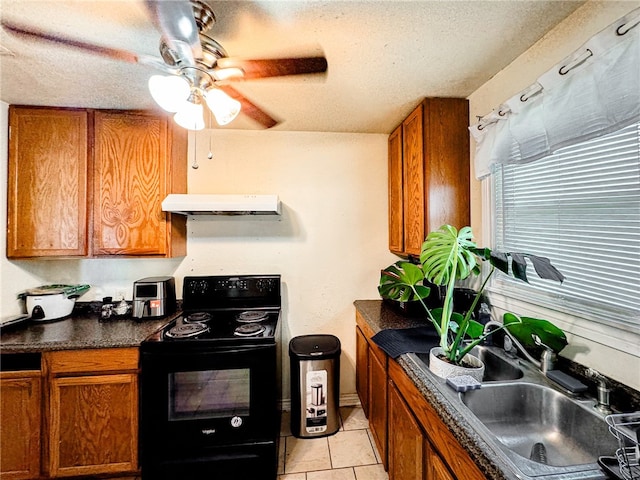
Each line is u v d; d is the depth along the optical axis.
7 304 1.99
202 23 1.12
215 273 2.47
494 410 1.16
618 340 1.06
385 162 2.60
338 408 2.21
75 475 1.70
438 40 1.36
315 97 1.90
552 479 0.72
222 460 1.69
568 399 1.09
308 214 2.55
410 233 2.11
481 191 1.80
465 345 1.51
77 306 2.27
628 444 0.86
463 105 1.92
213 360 1.71
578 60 1.07
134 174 2.08
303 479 1.77
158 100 1.19
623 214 1.08
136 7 1.14
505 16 1.21
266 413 1.74
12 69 1.57
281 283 2.53
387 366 1.70
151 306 2.11
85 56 1.46
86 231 2.04
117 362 1.71
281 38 1.32
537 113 1.27
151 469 1.66
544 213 1.42
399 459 1.49
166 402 1.68
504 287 1.66
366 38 1.33
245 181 2.49
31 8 1.15
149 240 2.10
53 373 1.68
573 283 1.27
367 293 2.59
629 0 1.02
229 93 1.57
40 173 1.99
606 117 1.00
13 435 1.67
